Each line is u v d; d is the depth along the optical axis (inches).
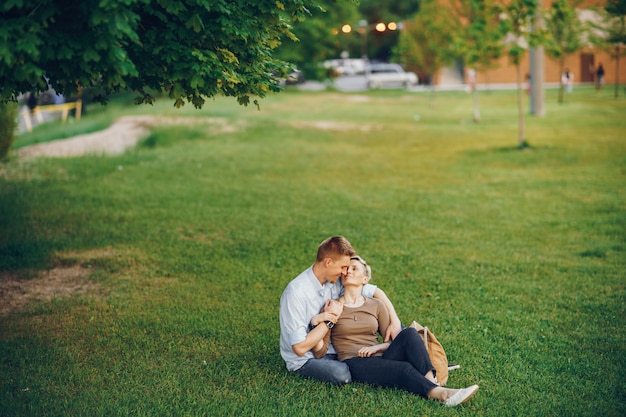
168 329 252.8
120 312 272.2
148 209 469.7
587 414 185.8
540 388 202.8
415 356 194.2
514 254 365.1
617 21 625.6
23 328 254.1
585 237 402.6
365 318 205.2
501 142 840.9
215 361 223.5
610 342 240.7
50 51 174.7
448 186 576.4
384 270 333.7
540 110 1179.9
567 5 716.7
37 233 396.5
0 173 585.3
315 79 1887.3
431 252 368.5
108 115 1087.0
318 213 467.5
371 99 1664.6
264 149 778.2
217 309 276.5
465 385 205.3
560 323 261.1
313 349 203.8
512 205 495.5
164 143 800.3
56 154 702.5
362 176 626.2
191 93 229.6
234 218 446.6
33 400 192.1
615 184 561.6
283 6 239.5
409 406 185.3
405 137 911.0
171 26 212.1
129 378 209.0
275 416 184.4
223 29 210.7
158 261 347.6
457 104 1509.6
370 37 2925.7
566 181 581.9
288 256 359.3
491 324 259.4
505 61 2357.3
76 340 242.4
